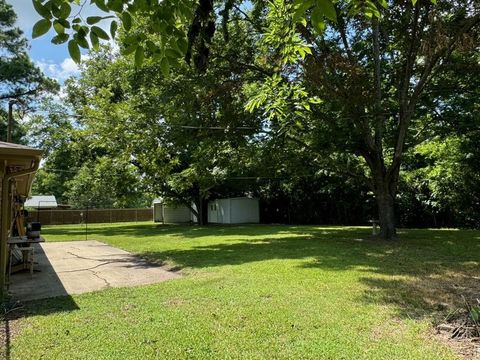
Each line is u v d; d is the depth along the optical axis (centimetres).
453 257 947
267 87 712
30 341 434
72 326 484
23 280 796
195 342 421
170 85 1264
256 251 1134
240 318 497
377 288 641
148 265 977
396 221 2042
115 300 609
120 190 2477
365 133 1252
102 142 1644
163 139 1472
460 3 1052
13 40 2477
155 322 491
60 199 4725
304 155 1458
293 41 505
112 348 409
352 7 313
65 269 928
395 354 380
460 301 554
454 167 1647
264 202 2852
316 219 2523
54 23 254
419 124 1432
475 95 1240
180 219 3372
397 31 1205
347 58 1198
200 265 920
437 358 369
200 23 290
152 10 271
